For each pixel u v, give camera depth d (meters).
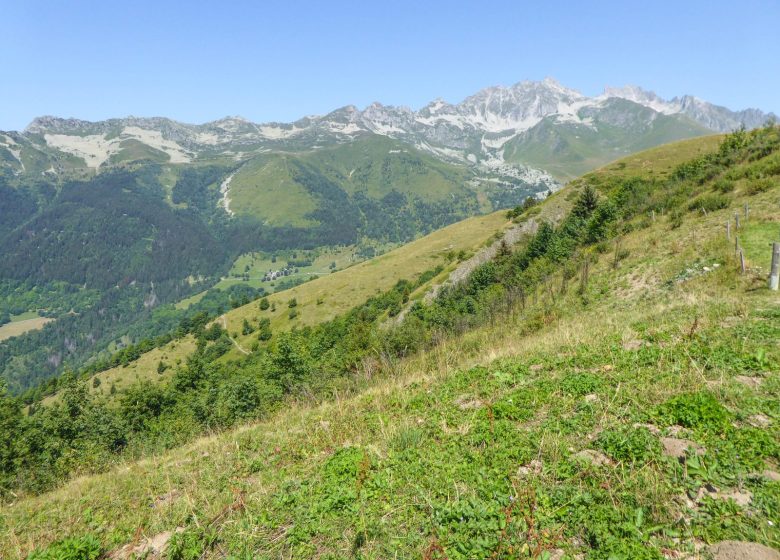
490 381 11.16
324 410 13.48
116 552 7.15
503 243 82.62
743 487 5.17
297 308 132.50
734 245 21.34
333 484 7.28
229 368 99.69
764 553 4.04
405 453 7.81
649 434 6.54
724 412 6.64
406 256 146.50
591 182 97.50
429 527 5.50
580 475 5.98
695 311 13.38
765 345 9.33
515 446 7.15
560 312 25.66
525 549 4.75
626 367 9.62
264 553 5.87
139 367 136.12
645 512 5.04
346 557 5.37
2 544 8.32
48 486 19.00
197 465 11.15
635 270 27.25
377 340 40.97
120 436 34.56
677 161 97.00
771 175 31.56
